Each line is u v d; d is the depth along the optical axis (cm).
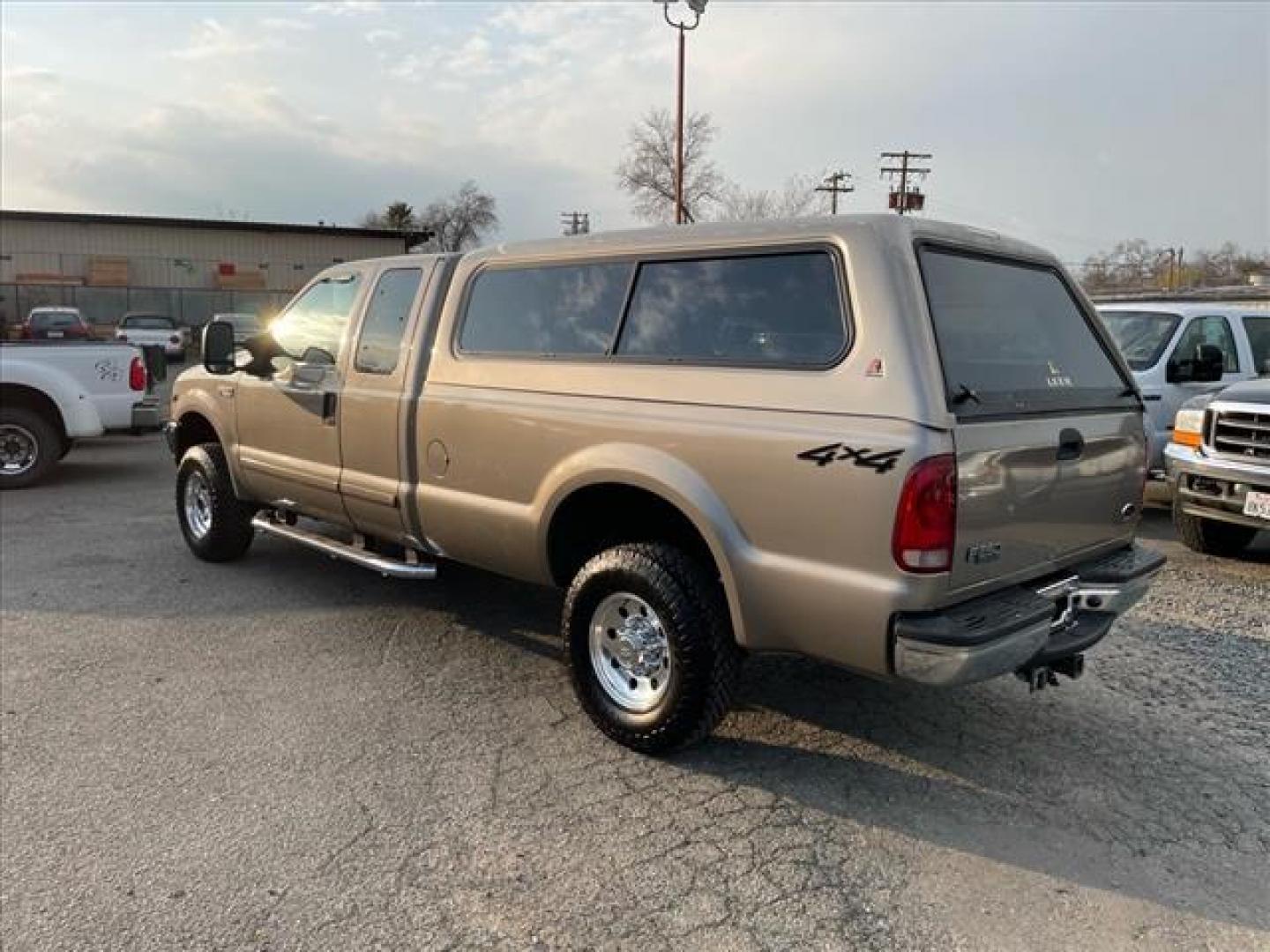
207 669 464
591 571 382
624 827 328
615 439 370
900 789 355
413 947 267
